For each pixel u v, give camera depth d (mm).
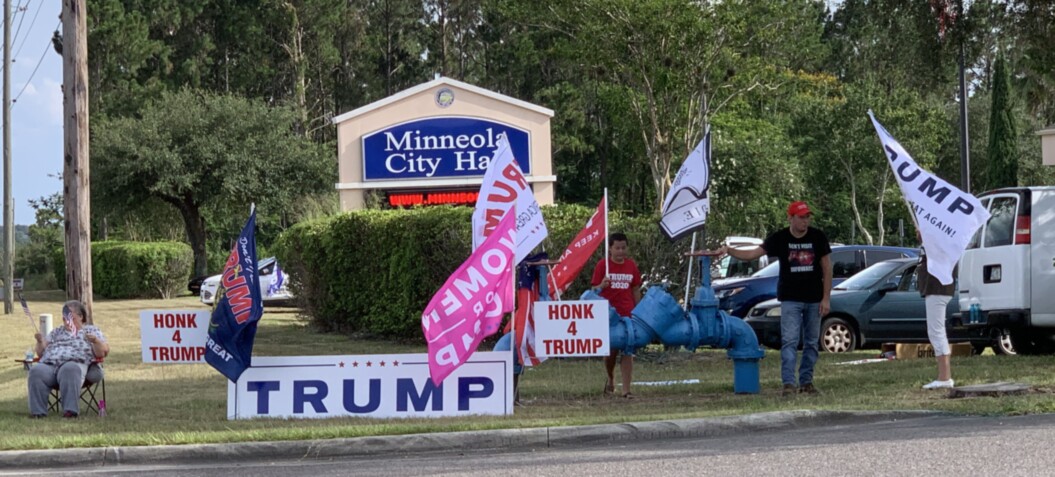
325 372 11273
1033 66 19672
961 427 9078
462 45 74500
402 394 11172
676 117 37250
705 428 9641
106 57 60875
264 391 11297
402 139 26219
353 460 9148
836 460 7852
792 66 53750
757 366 12195
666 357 16359
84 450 9391
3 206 36406
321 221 23109
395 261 19531
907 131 50781
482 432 9500
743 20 33844
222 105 48438
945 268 11328
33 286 56875
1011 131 47688
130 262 41875
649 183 69500
